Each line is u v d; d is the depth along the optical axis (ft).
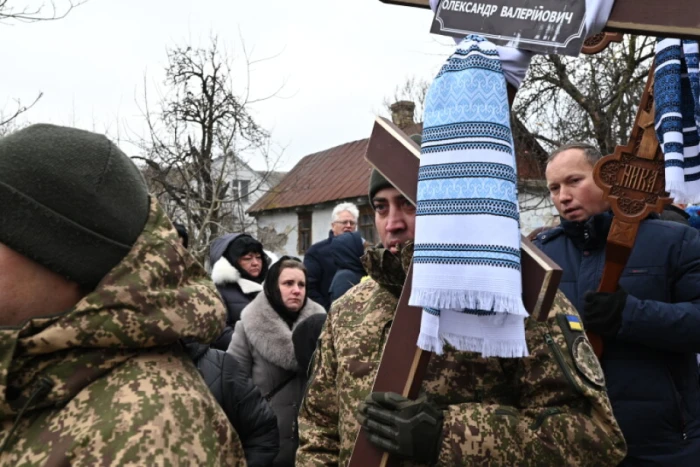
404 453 4.21
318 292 17.42
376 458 4.41
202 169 48.65
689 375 7.18
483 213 3.92
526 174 40.19
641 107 6.95
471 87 4.09
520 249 4.07
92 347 3.18
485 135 4.02
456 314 4.20
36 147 3.24
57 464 2.88
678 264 7.22
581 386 4.81
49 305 3.28
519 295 3.86
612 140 37.37
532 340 4.96
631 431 6.91
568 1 4.02
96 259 3.26
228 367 8.48
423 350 4.30
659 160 6.88
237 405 8.30
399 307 4.42
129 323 3.15
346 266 16.57
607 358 7.09
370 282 6.09
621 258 6.97
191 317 3.37
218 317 3.55
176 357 3.44
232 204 52.06
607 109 37.60
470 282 3.85
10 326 3.18
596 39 6.27
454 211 3.97
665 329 6.70
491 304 3.82
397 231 5.53
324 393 5.87
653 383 6.95
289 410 11.35
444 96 4.18
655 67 6.26
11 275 3.20
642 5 3.85
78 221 3.24
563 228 7.82
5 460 2.99
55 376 3.11
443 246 3.95
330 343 5.95
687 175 6.04
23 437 3.06
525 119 39.68
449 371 5.03
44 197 3.18
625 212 6.93
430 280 3.94
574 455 4.66
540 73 37.81
